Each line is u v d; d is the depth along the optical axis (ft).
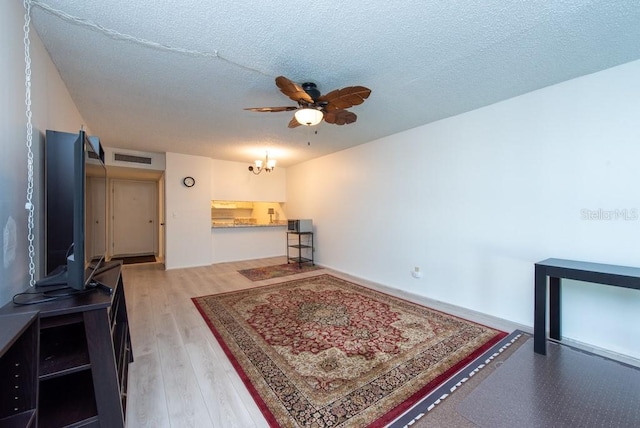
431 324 8.64
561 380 5.76
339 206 16.28
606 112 7.01
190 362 6.54
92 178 5.10
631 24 5.21
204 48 6.06
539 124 8.18
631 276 5.60
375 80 7.54
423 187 11.51
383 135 12.94
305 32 5.51
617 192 6.88
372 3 4.70
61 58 6.37
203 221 17.89
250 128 11.71
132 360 6.56
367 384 5.71
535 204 8.30
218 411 4.94
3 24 4.00
